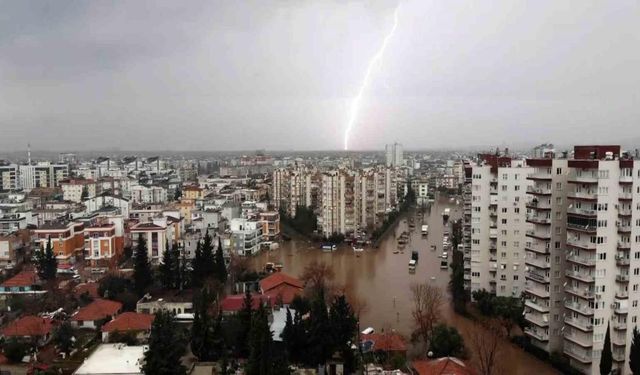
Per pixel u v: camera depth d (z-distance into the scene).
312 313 126.50
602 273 118.06
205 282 175.88
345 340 121.56
